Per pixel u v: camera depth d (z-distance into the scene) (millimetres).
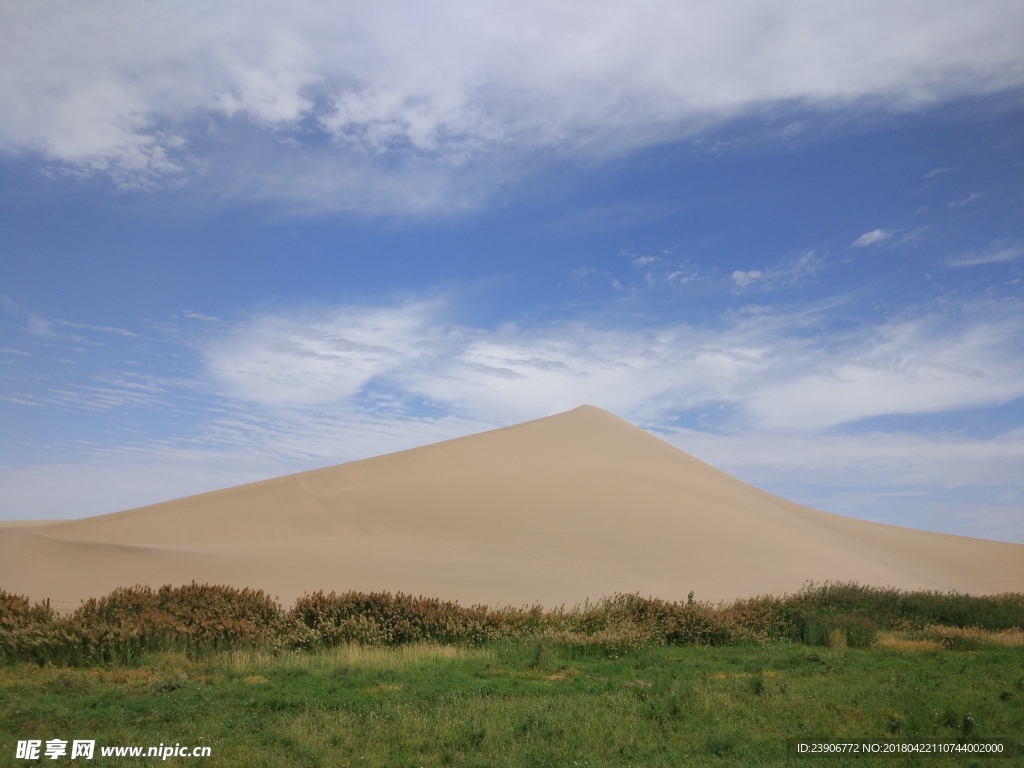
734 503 50062
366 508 42969
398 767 9336
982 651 19516
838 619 21578
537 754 9766
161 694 12273
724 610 22312
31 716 10836
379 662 15320
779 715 11875
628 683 14039
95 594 26344
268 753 9594
